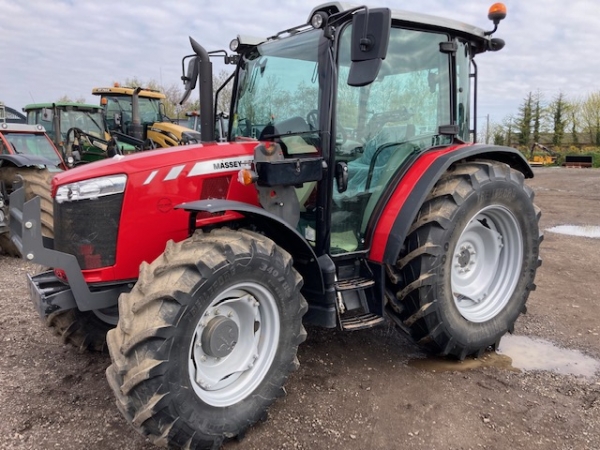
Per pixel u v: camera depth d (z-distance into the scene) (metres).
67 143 9.91
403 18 3.17
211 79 2.98
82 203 2.67
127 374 2.18
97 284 2.73
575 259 6.15
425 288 3.15
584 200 12.48
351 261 3.24
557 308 4.44
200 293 2.28
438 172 3.20
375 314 3.17
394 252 3.07
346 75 3.05
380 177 3.33
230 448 2.48
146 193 2.73
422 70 3.42
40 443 2.50
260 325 2.67
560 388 3.08
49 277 3.01
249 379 2.61
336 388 3.06
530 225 3.65
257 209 2.57
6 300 4.57
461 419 2.74
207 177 2.86
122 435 2.57
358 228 3.30
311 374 3.23
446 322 3.23
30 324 4.00
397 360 3.47
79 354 3.49
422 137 3.51
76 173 2.75
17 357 3.43
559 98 43.69
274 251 2.59
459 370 3.33
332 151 2.99
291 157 3.14
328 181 3.02
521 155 3.76
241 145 3.06
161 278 2.32
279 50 3.32
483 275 3.68
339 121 3.08
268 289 2.58
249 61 3.60
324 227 3.06
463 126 3.78
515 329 4.00
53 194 2.78
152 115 13.00
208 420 2.38
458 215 3.19
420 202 3.11
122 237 2.72
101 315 3.32
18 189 3.12
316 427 2.66
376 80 3.19
